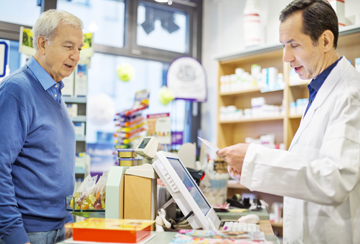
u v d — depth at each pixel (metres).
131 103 4.66
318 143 1.52
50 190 1.71
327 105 1.52
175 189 1.51
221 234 1.31
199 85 4.65
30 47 3.13
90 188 1.62
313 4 1.50
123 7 4.68
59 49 1.76
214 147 1.52
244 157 1.41
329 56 1.62
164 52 4.93
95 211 1.61
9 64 3.93
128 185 1.59
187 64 4.64
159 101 4.42
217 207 2.22
